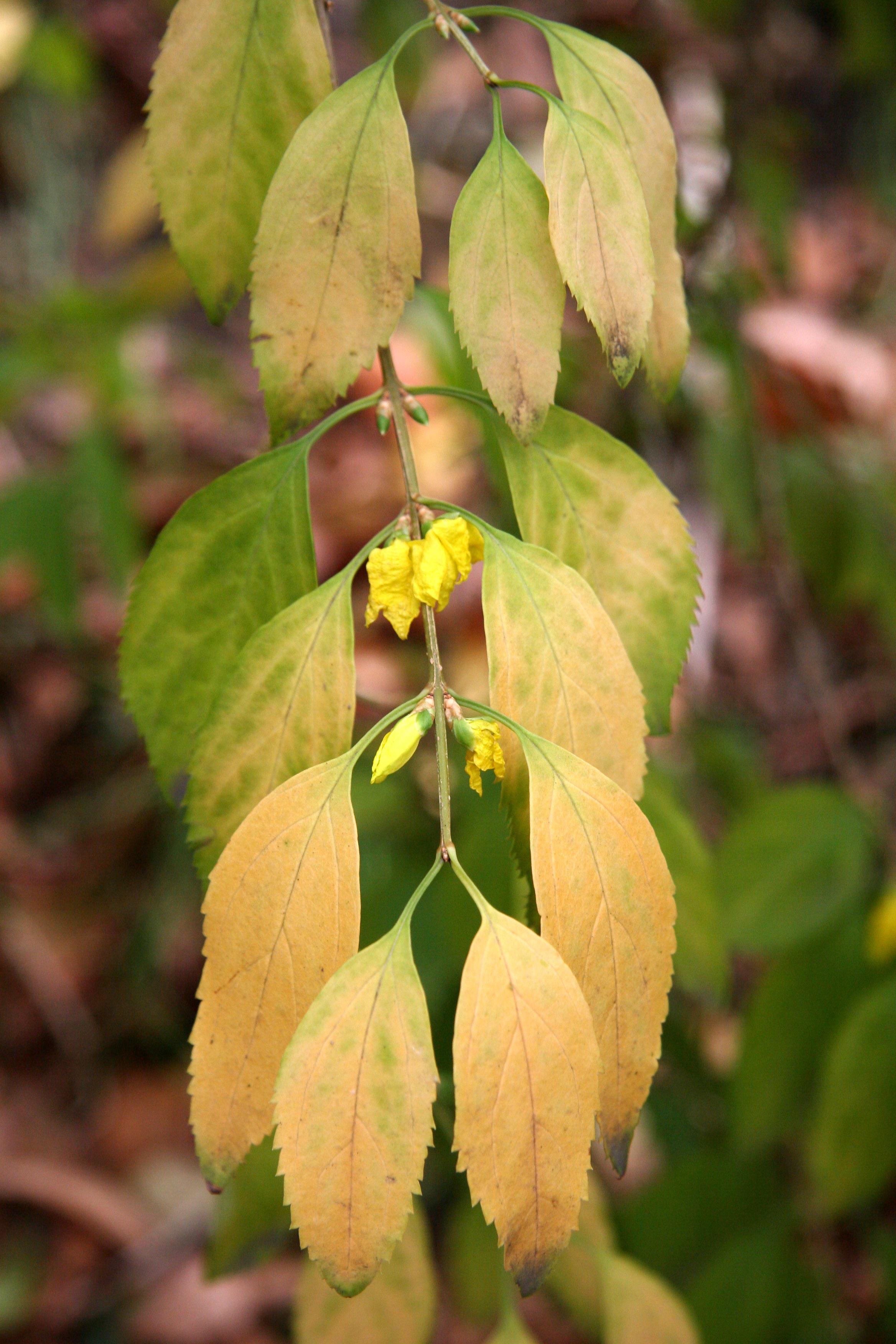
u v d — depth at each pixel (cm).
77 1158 129
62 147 162
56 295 112
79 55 146
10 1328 116
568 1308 68
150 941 138
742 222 102
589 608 53
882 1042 73
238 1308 117
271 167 55
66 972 138
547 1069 51
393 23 99
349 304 53
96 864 143
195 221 55
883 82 135
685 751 105
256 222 55
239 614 56
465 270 52
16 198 158
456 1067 50
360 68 137
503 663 53
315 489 137
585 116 53
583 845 52
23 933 139
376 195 53
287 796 52
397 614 53
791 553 108
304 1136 51
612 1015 52
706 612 104
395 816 81
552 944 51
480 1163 50
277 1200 65
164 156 55
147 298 111
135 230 131
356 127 53
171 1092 134
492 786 67
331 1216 51
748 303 104
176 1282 119
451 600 114
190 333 161
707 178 113
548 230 53
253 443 150
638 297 52
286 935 52
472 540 54
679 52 109
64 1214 124
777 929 78
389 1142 51
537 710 53
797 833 80
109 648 150
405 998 51
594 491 56
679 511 56
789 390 111
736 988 114
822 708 108
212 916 52
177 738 56
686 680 105
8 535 117
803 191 162
